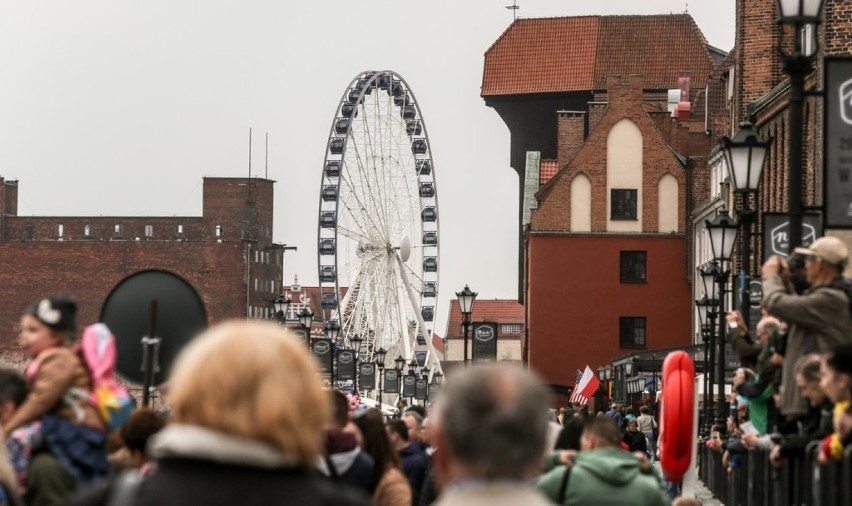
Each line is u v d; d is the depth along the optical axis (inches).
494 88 6432.1
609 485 557.9
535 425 315.6
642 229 4662.9
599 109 4990.2
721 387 1781.5
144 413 606.9
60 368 533.6
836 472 604.4
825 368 602.9
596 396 4650.6
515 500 313.0
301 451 285.4
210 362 285.7
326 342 4719.5
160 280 623.5
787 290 713.0
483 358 3255.4
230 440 283.1
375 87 5054.1
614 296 4660.4
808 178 2331.4
